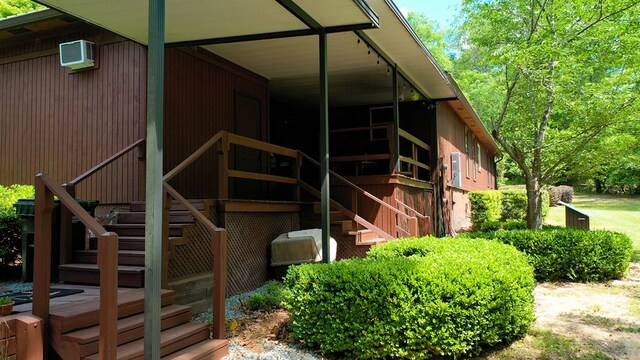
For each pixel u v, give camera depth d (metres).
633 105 8.21
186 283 5.11
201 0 4.82
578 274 7.42
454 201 14.54
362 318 4.09
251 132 8.52
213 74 7.54
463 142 16.42
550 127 9.98
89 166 6.75
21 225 5.54
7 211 5.85
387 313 4.04
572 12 8.19
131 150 6.40
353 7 5.11
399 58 8.28
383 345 4.04
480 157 21.53
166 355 3.73
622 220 16.59
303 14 5.22
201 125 7.21
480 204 16.23
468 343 4.11
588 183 30.27
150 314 3.08
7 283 5.39
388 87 10.04
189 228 5.45
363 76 9.14
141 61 6.47
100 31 6.74
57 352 3.38
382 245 6.34
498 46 8.95
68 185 5.14
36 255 3.45
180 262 5.35
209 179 7.33
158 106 3.15
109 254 3.07
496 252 5.26
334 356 4.17
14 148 7.36
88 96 6.82
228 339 4.52
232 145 7.90
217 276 4.19
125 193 6.43
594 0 7.89
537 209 9.25
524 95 9.48
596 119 8.54
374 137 11.77
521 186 31.19
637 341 4.53
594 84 8.62
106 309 3.05
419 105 11.58
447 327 4.01
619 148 8.94
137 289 4.52
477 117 14.72
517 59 8.02
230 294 6.03
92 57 6.73
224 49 7.29
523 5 8.73
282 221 7.37
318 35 6.10
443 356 4.12
